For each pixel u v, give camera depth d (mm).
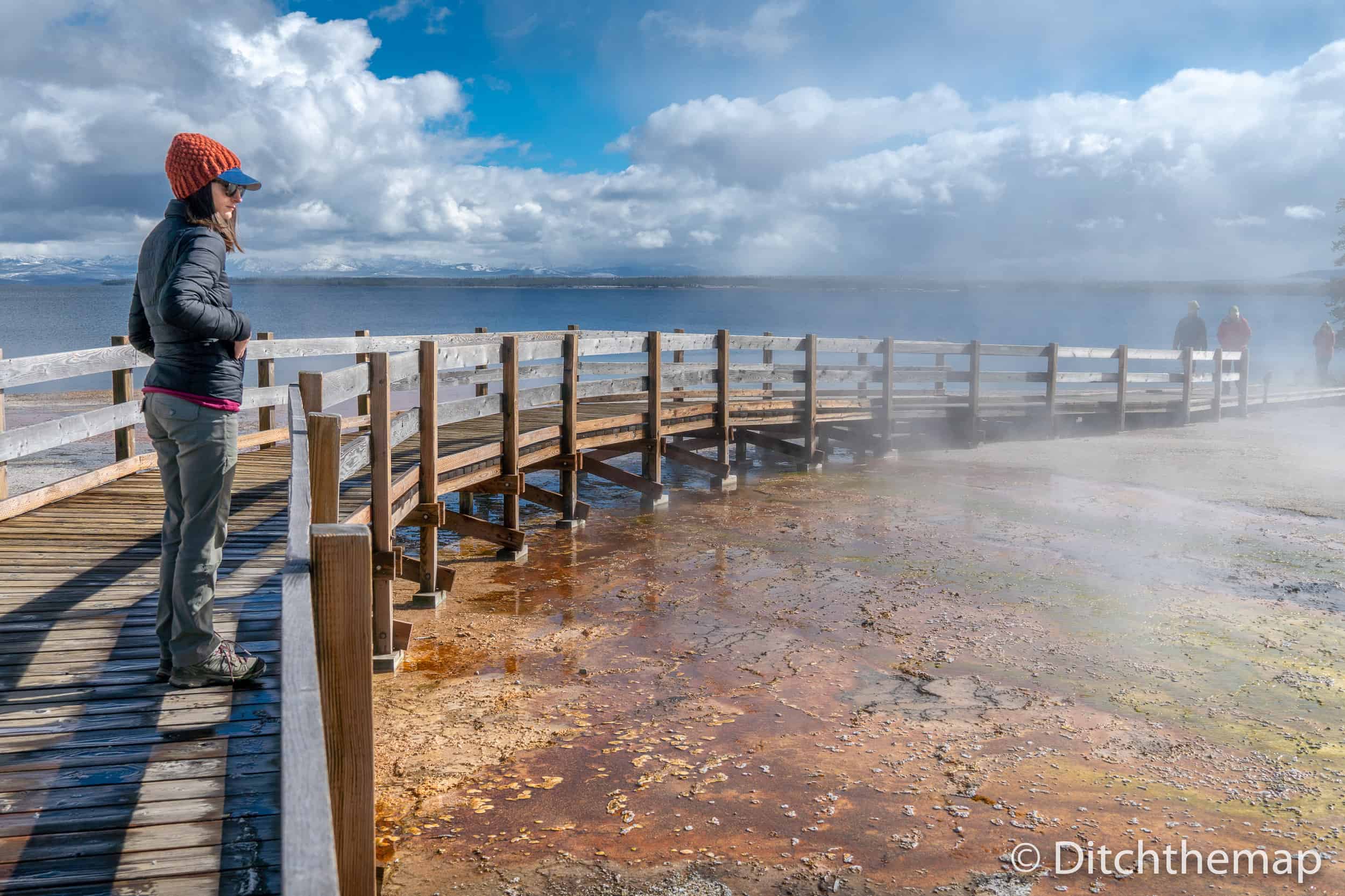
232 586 4773
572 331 11531
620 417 10625
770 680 5660
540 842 3867
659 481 11109
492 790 4316
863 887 3549
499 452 8547
